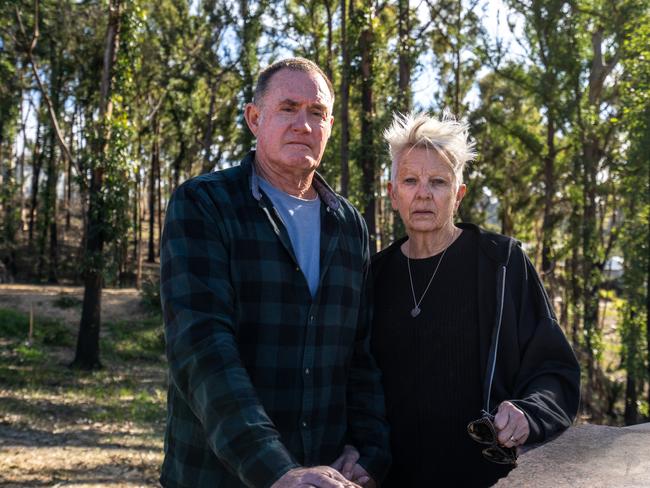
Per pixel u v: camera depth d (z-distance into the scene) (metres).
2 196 36.09
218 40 28.64
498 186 27.86
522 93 24.89
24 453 9.57
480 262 2.33
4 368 16.06
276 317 1.88
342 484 1.33
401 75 18.08
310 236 2.05
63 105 33.47
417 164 2.33
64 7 22.14
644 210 19.52
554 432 1.91
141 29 17.34
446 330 2.32
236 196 1.94
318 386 1.96
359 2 18.27
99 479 8.64
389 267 2.50
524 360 2.17
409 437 2.32
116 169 16.62
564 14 21.17
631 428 1.90
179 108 36.09
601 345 21.16
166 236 1.82
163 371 18.08
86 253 16.91
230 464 1.44
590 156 22.12
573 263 22.50
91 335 17.34
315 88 2.03
